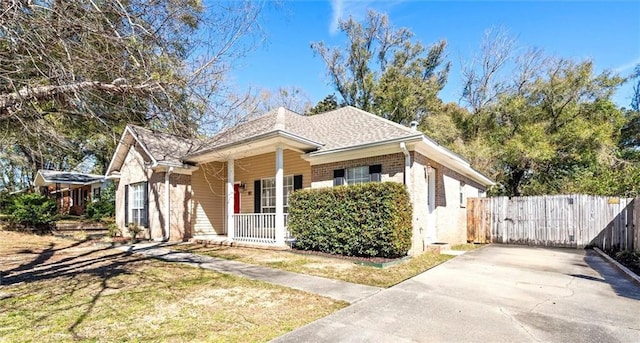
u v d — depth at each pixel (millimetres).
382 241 8680
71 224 17641
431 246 10594
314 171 11922
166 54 5945
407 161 9625
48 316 4625
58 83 5312
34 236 14406
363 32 28891
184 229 14430
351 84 29047
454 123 25547
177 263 8664
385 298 5434
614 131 22312
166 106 6328
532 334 3949
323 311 4805
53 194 30422
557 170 22547
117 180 17031
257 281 6617
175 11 5906
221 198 16062
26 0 4613
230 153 12391
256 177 14758
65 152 7910
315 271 7574
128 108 6453
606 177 16125
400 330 4070
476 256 10008
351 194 9320
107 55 5469
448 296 5555
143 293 5773
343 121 13312
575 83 21859
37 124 6160
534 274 7320
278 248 10688
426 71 28391
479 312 4742
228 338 3859
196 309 4910
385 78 27438
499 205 14430
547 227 13273
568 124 21500
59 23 4859
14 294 5746
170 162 13516
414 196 9711
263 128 12391
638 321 4367
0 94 5305
